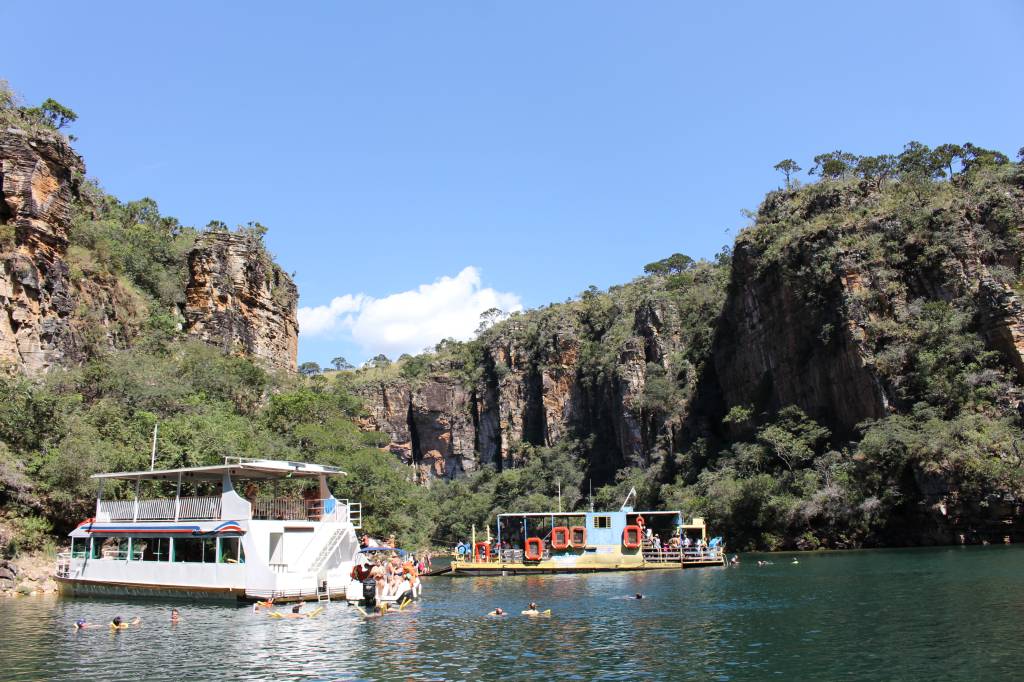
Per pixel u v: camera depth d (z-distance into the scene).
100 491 45.03
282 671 23.33
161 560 41.25
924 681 20.31
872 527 85.25
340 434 83.88
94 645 27.69
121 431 56.69
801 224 123.88
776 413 118.88
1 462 46.97
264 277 113.44
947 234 98.75
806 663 22.92
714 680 21.31
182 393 70.94
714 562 63.41
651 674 22.17
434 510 137.25
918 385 91.06
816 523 90.50
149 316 86.56
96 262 79.62
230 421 69.56
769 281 123.44
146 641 28.41
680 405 156.00
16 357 60.31
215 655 25.80
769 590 42.06
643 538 63.56
